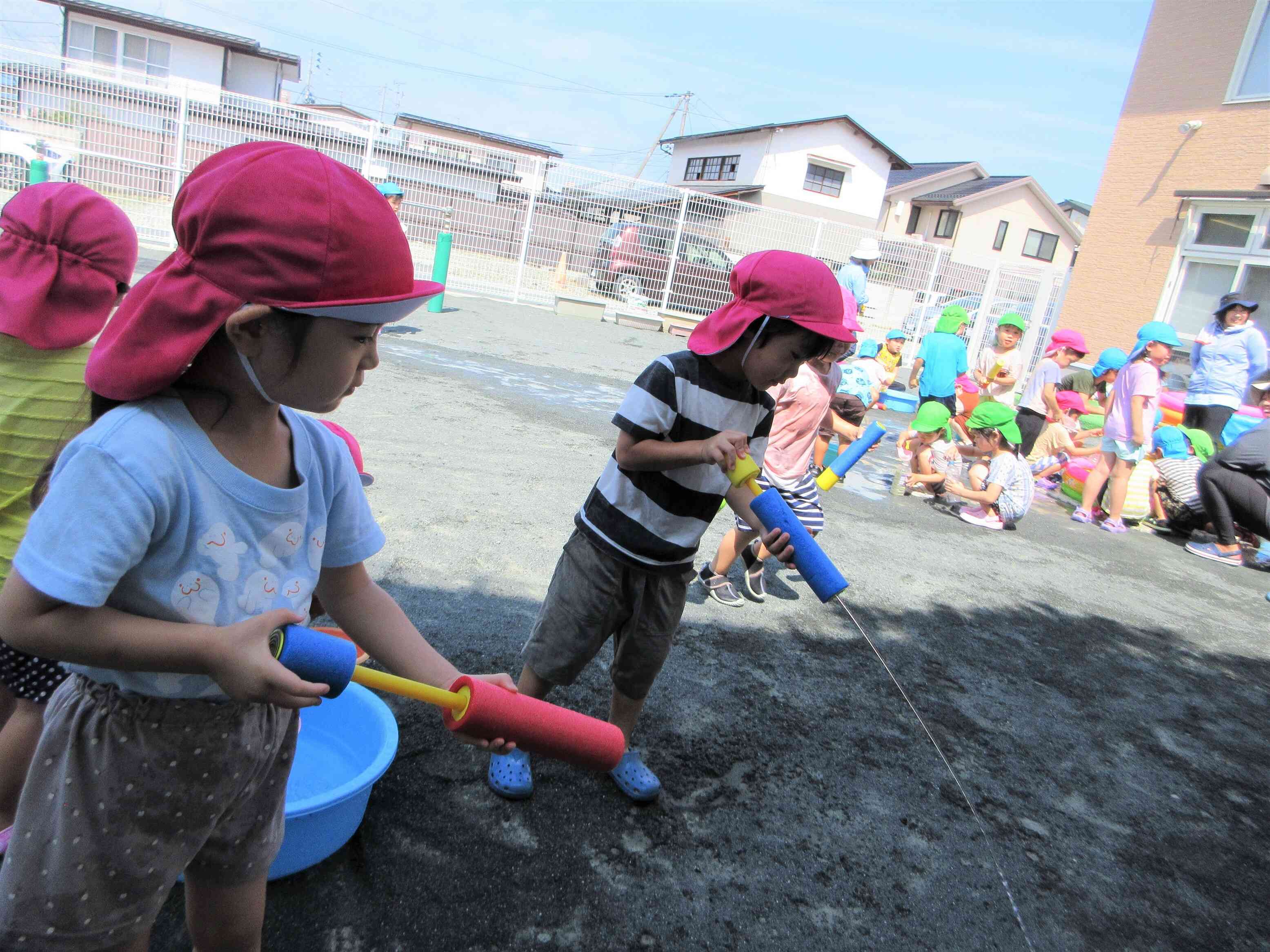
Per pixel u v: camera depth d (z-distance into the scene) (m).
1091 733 3.32
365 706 2.23
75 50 26.03
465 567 3.62
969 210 34.22
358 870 1.95
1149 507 7.27
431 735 2.50
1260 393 6.90
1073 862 2.50
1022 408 8.05
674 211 14.30
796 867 2.25
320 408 1.09
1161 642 4.50
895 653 3.69
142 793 1.14
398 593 3.27
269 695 1.04
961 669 3.66
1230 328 8.03
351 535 1.35
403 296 1.05
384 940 1.78
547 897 1.99
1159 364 6.73
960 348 7.39
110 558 0.99
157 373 1.00
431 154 12.79
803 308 2.00
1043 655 4.01
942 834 2.51
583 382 8.37
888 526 5.75
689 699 2.97
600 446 6.06
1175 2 11.44
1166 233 11.55
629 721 2.42
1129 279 11.96
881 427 2.47
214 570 1.10
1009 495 6.29
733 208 14.37
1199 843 2.72
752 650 3.43
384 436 5.30
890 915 2.15
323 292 0.99
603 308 13.60
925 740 3.01
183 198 1.01
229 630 1.04
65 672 1.58
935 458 6.87
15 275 1.72
